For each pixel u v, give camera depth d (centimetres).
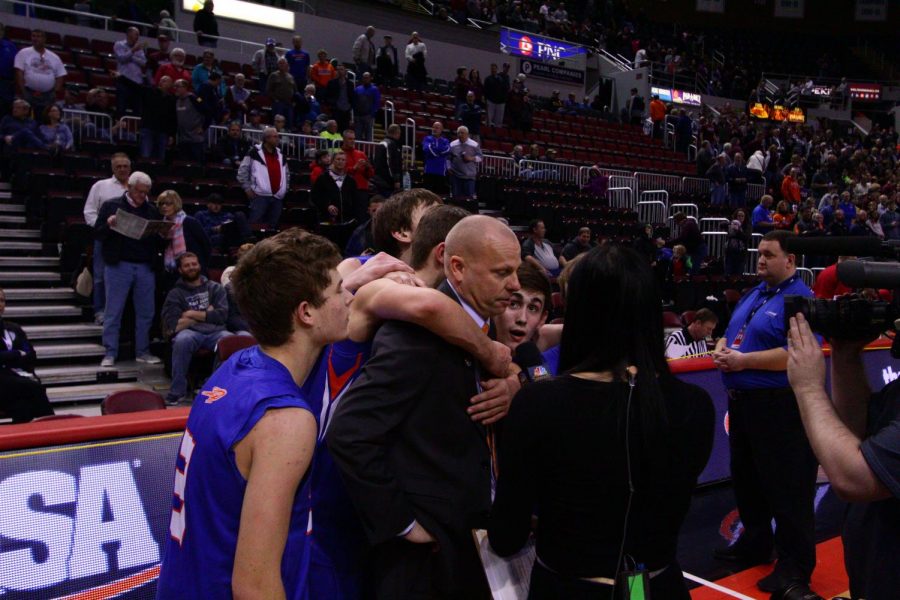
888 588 141
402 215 212
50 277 742
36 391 518
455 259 176
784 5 3162
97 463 245
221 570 134
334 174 911
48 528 230
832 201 1677
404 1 2083
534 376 185
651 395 147
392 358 167
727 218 1552
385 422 164
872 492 136
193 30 1662
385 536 162
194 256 618
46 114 955
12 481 228
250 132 1145
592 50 2416
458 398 172
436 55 2012
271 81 1209
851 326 155
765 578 321
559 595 151
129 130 1105
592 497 147
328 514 181
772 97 2783
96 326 682
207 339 610
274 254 148
